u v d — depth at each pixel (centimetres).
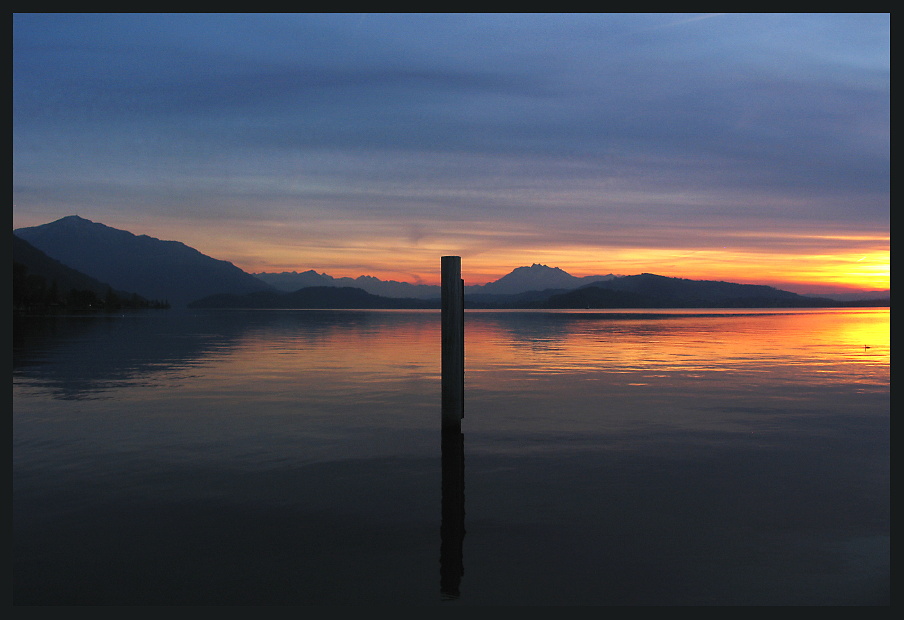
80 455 838
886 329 5066
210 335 4084
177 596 455
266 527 581
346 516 610
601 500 657
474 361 2159
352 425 1045
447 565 504
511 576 486
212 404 1247
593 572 493
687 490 689
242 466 786
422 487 701
